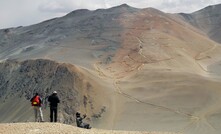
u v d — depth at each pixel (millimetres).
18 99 147000
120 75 167125
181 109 136250
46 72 155625
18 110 140000
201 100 140500
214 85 149500
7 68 164625
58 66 155875
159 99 143375
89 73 160000
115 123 130750
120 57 184875
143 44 195625
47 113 132000
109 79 161375
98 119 134250
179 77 159875
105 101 143125
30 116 133000
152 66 175000
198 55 197750
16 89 152875
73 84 147375
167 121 129125
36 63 161250
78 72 154000
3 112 142500
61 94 142625
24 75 157875
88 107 139125
